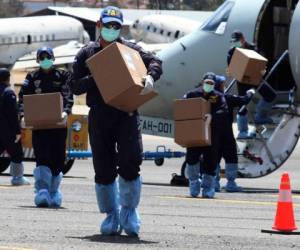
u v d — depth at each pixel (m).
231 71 43.62
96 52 25.09
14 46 178.50
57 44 185.50
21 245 23.34
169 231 26.52
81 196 36.34
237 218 30.28
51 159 32.28
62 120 32.06
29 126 32.16
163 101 50.91
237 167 42.91
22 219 28.34
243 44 46.03
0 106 41.56
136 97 24.19
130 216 24.98
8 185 41.97
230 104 41.16
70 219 28.62
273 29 50.06
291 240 25.25
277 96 47.91
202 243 24.33
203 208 33.19
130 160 24.67
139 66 24.45
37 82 32.78
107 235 25.27
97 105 24.81
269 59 50.06
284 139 45.62
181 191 41.00
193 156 38.09
